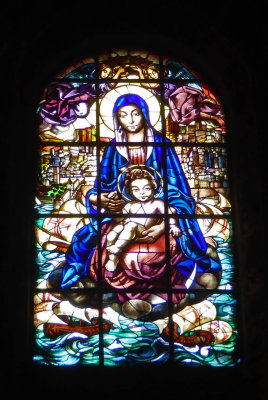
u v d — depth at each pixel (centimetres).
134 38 1221
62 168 1164
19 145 1128
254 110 1141
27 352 1057
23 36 1154
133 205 1148
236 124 1165
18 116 1138
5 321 1030
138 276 1112
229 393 1030
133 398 1019
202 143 1186
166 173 1167
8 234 1060
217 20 1175
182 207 1149
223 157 1180
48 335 1080
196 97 1211
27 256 1096
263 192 1103
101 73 1220
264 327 1064
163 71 1224
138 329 1086
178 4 1180
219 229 1141
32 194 1143
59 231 1131
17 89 1142
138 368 1056
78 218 1140
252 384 1039
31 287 1100
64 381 1033
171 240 1132
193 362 1070
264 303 1071
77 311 1093
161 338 1082
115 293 1104
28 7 1166
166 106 1205
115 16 1201
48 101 1198
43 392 1021
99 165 1169
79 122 1190
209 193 1159
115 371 1049
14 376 1016
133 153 1177
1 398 1001
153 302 1101
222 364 1071
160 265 1119
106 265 1117
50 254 1119
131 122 1192
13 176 1102
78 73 1218
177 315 1095
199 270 1118
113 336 1082
